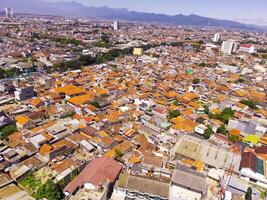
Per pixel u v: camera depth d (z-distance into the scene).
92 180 58.72
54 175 64.56
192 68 194.00
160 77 163.00
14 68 157.00
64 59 192.12
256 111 114.50
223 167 71.25
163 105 117.00
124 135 86.38
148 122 96.75
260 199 63.06
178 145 79.44
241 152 79.88
